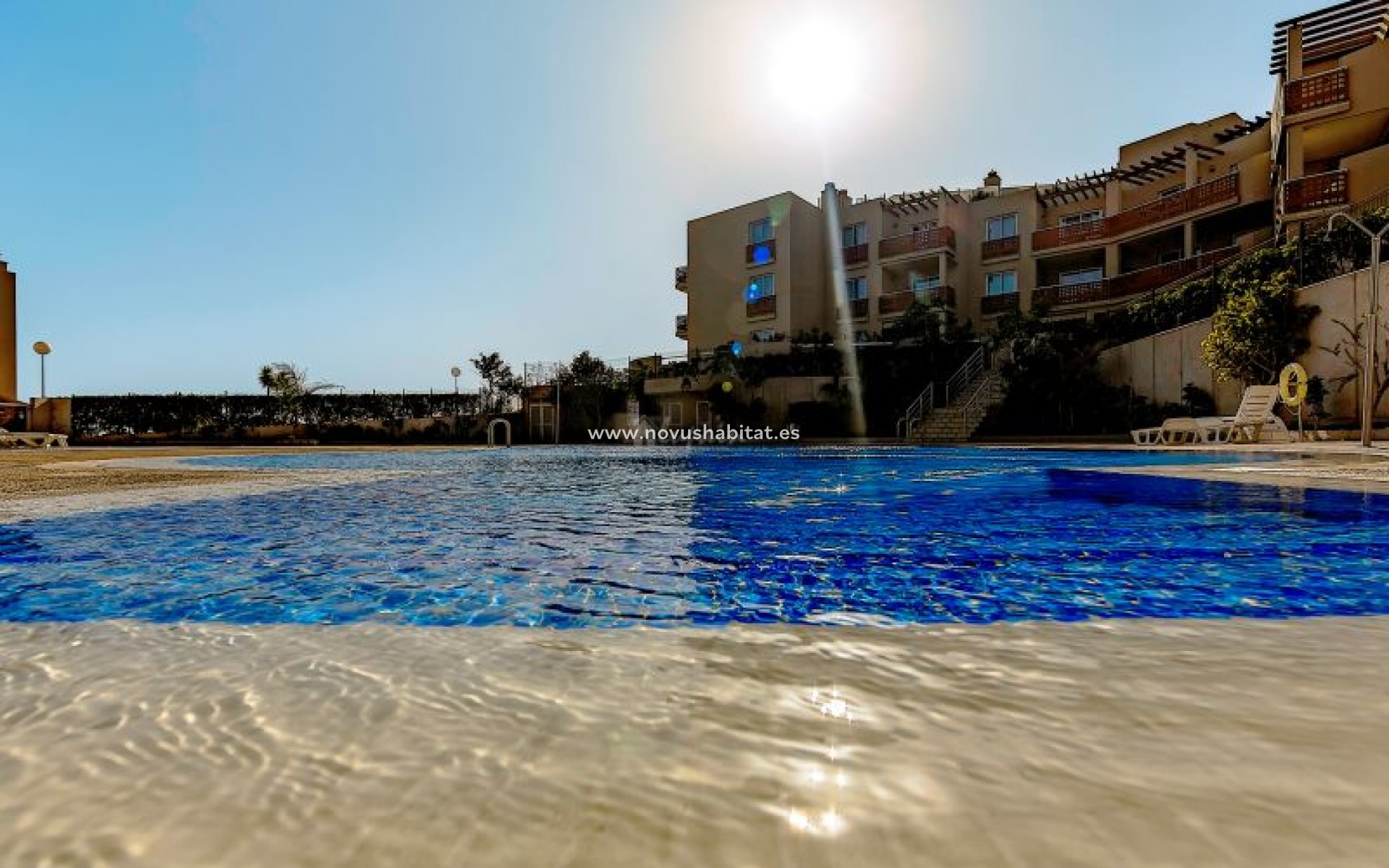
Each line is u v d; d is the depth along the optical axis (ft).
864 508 17.24
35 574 9.55
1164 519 14.21
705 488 23.13
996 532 13.05
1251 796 3.11
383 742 3.87
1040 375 63.82
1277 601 7.51
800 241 95.50
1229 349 47.39
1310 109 55.42
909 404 73.26
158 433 107.96
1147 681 4.77
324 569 9.87
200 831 2.96
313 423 108.06
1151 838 2.78
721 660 5.41
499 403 101.81
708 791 3.28
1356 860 2.60
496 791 3.29
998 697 4.50
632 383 93.91
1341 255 45.65
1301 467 23.95
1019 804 3.09
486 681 4.93
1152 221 75.15
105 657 5.57
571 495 21.08
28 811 3.14
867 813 3.05
